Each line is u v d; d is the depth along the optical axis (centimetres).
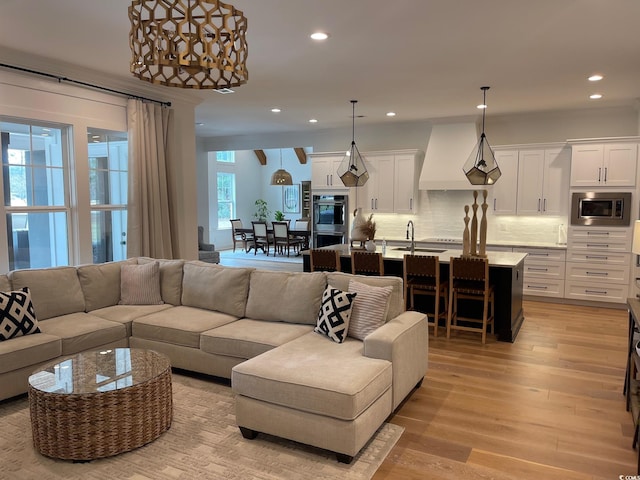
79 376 295
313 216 913
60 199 519
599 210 661
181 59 241
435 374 411
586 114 718
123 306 462
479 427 316
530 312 638
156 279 474
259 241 1265
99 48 434
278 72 510
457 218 820
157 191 585
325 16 354
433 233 840
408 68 492
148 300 467
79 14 353
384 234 876
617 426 317
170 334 400
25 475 260
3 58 439
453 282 520
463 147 775
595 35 392
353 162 701
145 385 287
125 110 566
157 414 296
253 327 390
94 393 270
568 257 683
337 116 787
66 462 272
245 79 271
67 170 519
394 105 688
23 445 292
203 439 298
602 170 655
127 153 580
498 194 750
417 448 290
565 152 701
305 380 277
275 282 416
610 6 333
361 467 268
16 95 455
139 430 285
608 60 462
